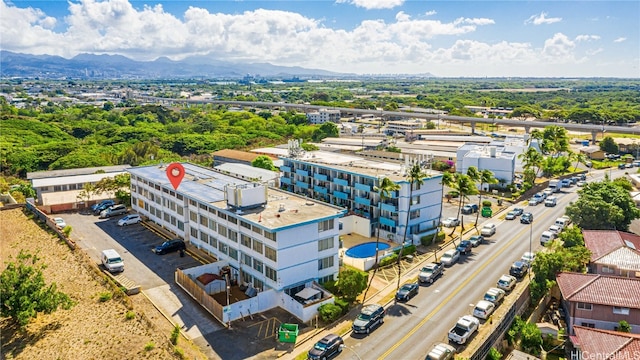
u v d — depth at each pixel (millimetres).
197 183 99500
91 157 176375
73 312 68562
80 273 81000
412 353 59750
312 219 73312
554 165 165000
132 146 199625
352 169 110500
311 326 66125
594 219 99438
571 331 67625
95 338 61906
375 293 76688
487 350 61406
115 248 92938
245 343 61719
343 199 110000
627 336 56844
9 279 63438
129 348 59562
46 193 128000
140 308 69188
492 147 147875
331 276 77750
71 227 102125
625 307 65000
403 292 73875
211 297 69375
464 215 120125
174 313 68625
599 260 79750
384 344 61812
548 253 79312
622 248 81938
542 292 75312
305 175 119250
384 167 112812
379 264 87438
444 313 69938
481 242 100500
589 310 66750
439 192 104312
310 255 73875
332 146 198875
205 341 62062
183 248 91875
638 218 106000
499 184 145375
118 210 114500
